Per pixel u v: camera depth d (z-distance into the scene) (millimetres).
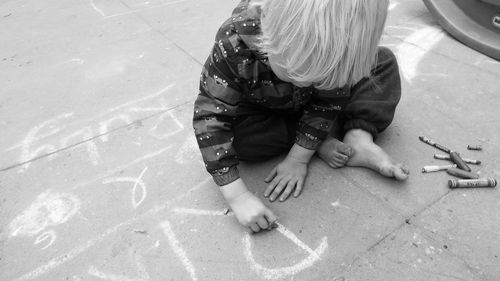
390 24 2225
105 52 2127
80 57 2094
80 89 1844
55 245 1171
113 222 1225
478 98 1641
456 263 1058
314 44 846
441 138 1449
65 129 1611
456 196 1235
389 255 1085
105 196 1310
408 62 1896
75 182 1367
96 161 1447
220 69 1103
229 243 1146
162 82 1863
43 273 1103
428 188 1266
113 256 1133
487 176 1294
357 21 834
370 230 1152
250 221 1128
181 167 1401
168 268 1095
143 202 1281
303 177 1310
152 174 1381
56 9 2666
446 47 2002
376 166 1290
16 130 1619
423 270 1046
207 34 2246
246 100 1263
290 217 1204
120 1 2725
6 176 1405
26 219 1251
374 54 939
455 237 1121
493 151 1385
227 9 2525
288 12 855
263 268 1079
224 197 1264
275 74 1103
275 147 1368
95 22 2457
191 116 1638
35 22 2502
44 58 2105
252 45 1044
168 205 1267
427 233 1135
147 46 2160
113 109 1706
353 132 1379
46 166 1438
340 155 1315
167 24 2383
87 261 1125
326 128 1277
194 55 2057
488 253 1077
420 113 1570
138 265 1106
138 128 1592
